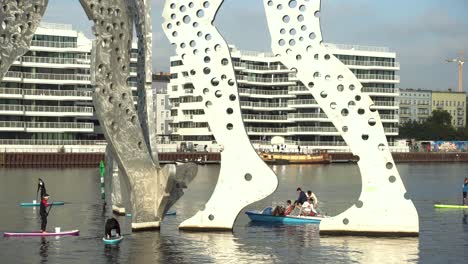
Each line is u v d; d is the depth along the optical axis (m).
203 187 60.34
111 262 23.97
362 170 29.09
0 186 58.47
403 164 122.44
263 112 136.00
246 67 132.88
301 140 133.25
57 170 87.19
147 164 29.45
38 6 25.66
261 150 123.31
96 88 27.88
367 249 26.33
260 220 34.84
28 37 25.55
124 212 37.12
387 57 129.88
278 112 137.12
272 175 29.73
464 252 26.06
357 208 29.41
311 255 25.25
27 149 102.12
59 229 30.14
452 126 182.75
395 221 29.03
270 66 135.88
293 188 60.22
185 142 127.38
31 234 29.66
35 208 40.84
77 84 111.12
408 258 24.86
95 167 95.88
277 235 29.78
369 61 128.62
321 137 133.00
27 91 107.00
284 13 29.34
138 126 28.86
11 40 25.25
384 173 29.00
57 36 108.94
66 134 110.88
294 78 129.50
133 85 105.50
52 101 109.75
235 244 27.47
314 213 35.25
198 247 26.70
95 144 108.62
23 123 106.19
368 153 28.98
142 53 30.08
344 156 120.94
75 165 99.81
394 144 134.38
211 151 119.12
